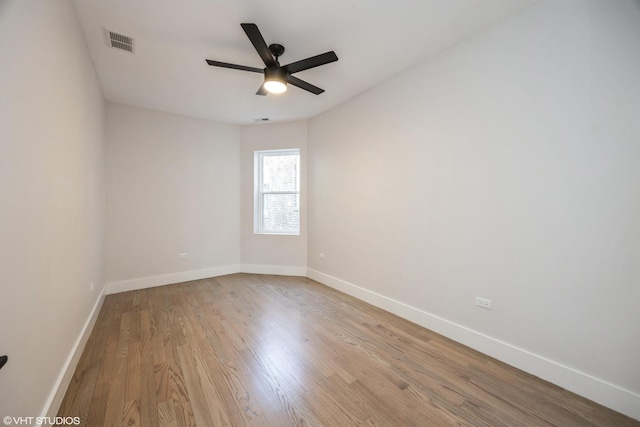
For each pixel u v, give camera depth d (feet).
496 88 6.49
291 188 14.44
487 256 6.73
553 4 5.57
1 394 3.06
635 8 4.70
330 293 11.41
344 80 9.45
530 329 6.01
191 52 7.64
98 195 9.27
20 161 3.53
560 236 5.56
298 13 6.10
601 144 5.05
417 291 8.47
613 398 4.92
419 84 8.29
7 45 3.19
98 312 9.02
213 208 13.89
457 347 7.09
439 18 6.30
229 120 13.78
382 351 6.86
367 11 6.05
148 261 12.13
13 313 3.35
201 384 5.51
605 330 5.04
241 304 10.07
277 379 5.70
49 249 4.53
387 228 9.50
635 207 4.72
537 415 4.80
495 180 6.55
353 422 4.58
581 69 5.25
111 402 4.96
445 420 4.66
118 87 9.86
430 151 8.02
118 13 6.08
